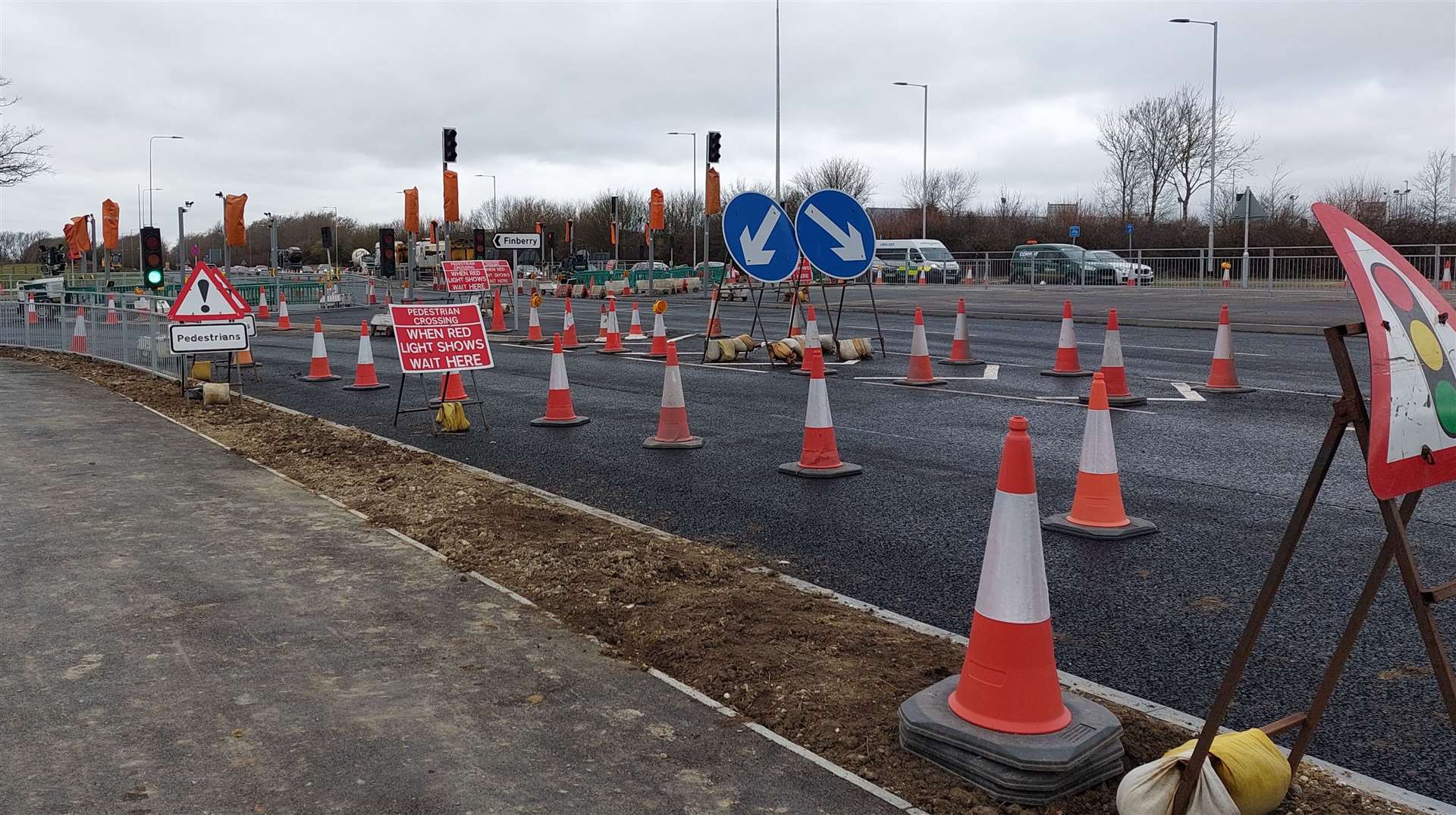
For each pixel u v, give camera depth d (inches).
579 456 388.5
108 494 324.2
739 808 141.3
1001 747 144.5
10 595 227.8
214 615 215.2
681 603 219.1
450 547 263.3
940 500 310.0
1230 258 1537.9
